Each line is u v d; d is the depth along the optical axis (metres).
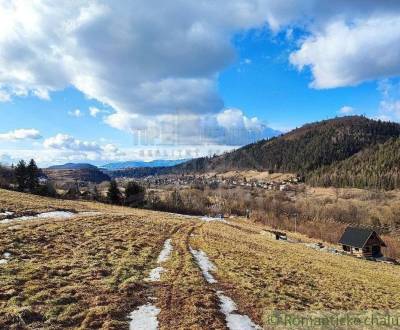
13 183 136.00
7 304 18.41
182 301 21.95
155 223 64.88
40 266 25.47
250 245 59.16
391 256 97.56
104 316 18.41
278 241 83.56
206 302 22.22
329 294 31.41
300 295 28.81
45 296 19.95
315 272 42.81
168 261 33.50
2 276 22.33
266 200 187.88
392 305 31.14
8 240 31.83
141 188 148.88
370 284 41.66
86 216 59.34
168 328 17.83
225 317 20.72
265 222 143.50
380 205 175.25
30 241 33.34
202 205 172.50
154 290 23.81
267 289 28.48
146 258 33.34
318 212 159.75
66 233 39.72
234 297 24.75
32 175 126.06
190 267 31.14
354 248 91.25
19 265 25.31
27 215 52.09
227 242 56.09
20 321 16.72
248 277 31.36
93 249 33.62
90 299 20.50
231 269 33.81
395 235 124.62
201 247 45.72
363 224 144.12
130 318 18.83
